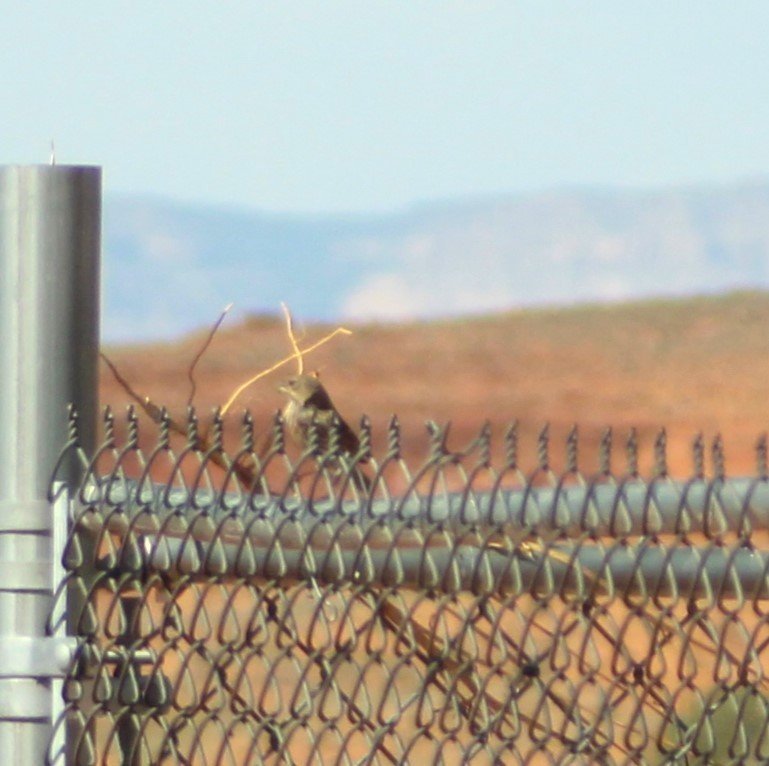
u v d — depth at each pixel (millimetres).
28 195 15328
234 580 15125
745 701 14258
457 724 14547
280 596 15109
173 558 15195
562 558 14320
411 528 14430
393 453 14508
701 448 14328
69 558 15273
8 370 15406
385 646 14789
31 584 15344
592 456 80500
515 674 14430
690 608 14227
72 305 15383
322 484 16953
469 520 14344
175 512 15094
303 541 14750
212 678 15477
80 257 15406
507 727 16219
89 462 15219
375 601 14656
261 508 14852
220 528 14961
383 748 14797
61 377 15367
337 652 14812
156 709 15336
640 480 14195
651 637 14273
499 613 14406
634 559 14180
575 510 14281
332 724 14898
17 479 15383
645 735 14344
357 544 14633
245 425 15062
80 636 15289
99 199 15539
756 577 14047
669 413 191500
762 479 14016
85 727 15234
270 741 15094
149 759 15453
